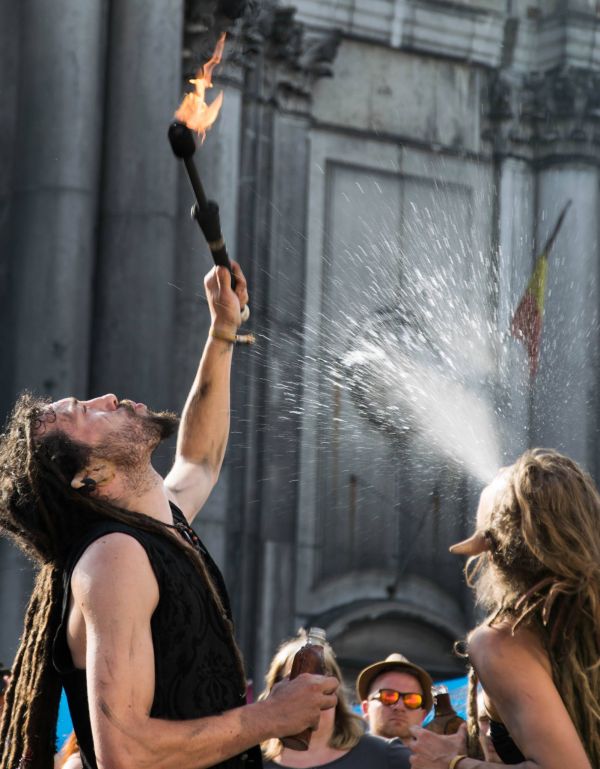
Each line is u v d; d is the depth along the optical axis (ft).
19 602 43.29
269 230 56.08
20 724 10.69
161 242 48.37
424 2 62.03
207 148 53.42
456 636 57.82
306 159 58.08
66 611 10.40
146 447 11.34
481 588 12.40
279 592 54.29
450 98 62.39
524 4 64.28
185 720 10.03
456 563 58.03
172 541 10.80
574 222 62.28
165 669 10.21
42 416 11.16
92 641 9.93
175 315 50.67
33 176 47.03
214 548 51.70
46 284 46.37
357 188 59.21
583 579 11.42
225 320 14.19
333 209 58.49
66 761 15.89
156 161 48.67
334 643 55.77
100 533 10.43
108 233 48.21
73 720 10.45
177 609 10.33
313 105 59.06
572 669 11.34
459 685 26.78
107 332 47.73
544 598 11.48
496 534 11.96
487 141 62.80
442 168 61.52
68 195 46.96
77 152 47.21
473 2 63.21
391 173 60.34
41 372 45.91
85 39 47.88
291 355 55.11
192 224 51.88
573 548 11.50
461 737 12.51
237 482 53.52
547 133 63.16
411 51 61.77
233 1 52.85
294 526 54.70
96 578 10.09
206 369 14.11
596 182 63.10
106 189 48.47
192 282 51.47
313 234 57.47
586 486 11.88
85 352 46.88
